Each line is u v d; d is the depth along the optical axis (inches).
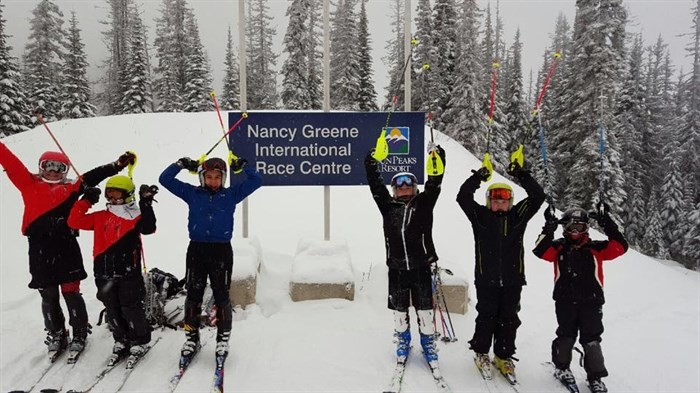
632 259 416.2
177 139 553.6
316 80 1349.7
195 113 653.9
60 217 170.6
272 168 250.8
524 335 218.7
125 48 1748.3
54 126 569.3
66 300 174.6
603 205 166.2
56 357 172.9
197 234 168.7
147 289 198.8
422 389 159.8
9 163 166.9
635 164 1162.0
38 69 1305.4
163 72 1683.1
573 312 163.2
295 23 1120.8
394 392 156.6
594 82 805.9
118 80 1576.0
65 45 1362.0
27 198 169.8
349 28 1184.2
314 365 175.3
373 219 403.2
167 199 409.1
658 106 1376.7
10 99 1059.3
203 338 193.0
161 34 1739.7
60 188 171.2
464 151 682.8
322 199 447.8
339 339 195.9
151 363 173.3
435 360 170.2
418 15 1063.0
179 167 174.1
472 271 324.8
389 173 251.1
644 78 1362.0
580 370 183.2
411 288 177.3
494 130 1063.6
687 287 349.4
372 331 205.0
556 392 162.7
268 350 185.3
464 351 190.9
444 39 1059.3
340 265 233.1
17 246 318.7
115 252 167.0
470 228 409.7
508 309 166.4
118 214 167.8
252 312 215.2
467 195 172.2
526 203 167.3
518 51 1311.5
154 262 297.9
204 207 169.8
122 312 171.8
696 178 1151.0
